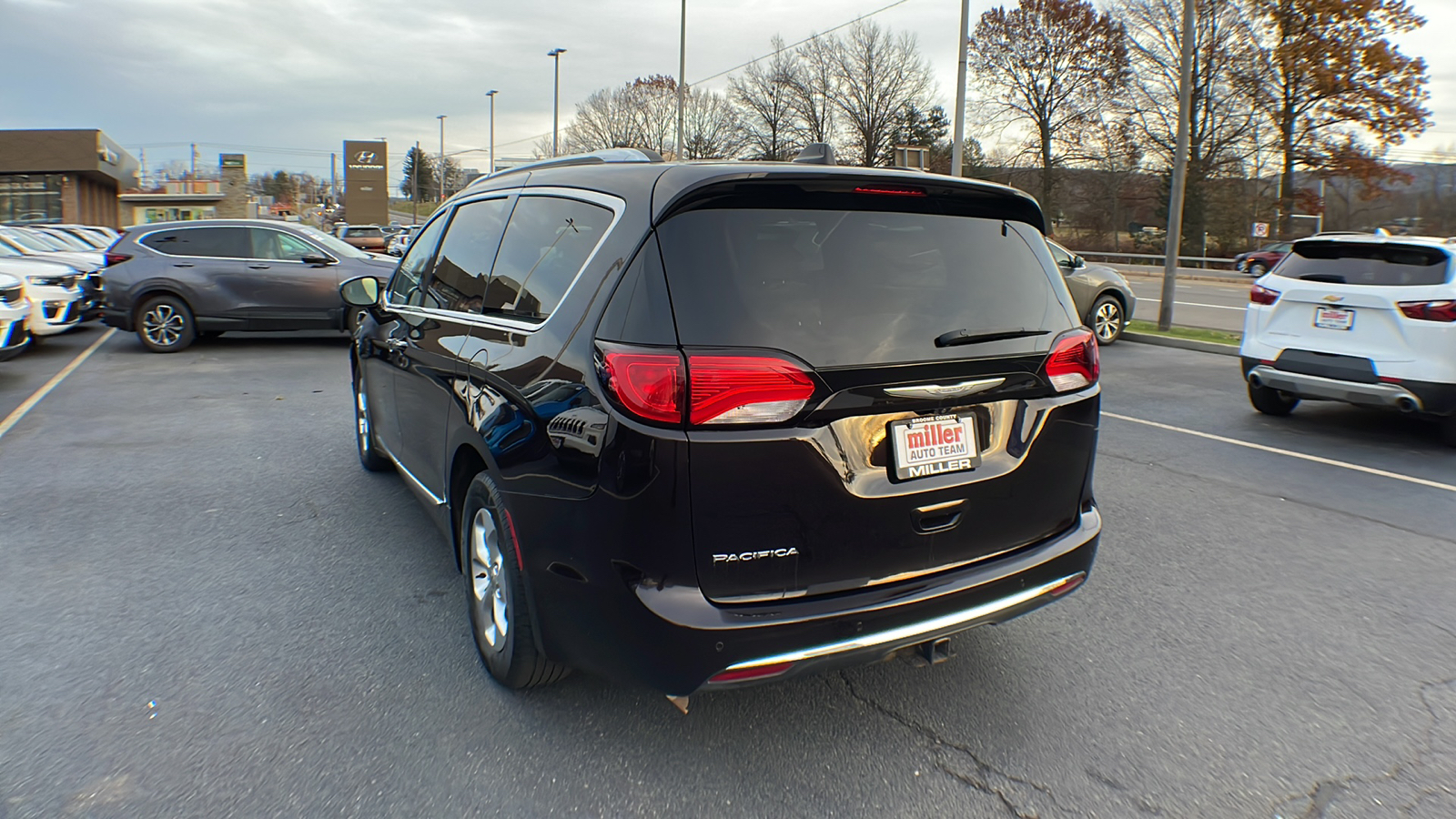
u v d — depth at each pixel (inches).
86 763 104.3
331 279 471.5
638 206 102.3
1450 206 1843.0
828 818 98.8
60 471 226.4
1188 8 570.6
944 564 107.1
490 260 137.7
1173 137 1660.9
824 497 97.8
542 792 101.8
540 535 105.2
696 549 94.6
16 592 151.7
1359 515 211.0
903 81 2231.8
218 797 99.0
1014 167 1955.0
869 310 101.6
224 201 2164.1
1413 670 135.9
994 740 114.8
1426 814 101.5
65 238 744.3
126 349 468.8
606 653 100.4
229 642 135.6
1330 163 1579.7
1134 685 129.6
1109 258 1815.9
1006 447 110.8
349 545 177.2
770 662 96.6
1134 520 205.6
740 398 93.4
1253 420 315.6
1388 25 1514.5
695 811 99.3
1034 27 1817.2
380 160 2898.6
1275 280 300.5
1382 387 271.0
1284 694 127.9
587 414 97.8
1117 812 101.0
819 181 102.0
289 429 278.1
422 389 154.1
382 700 120.2
